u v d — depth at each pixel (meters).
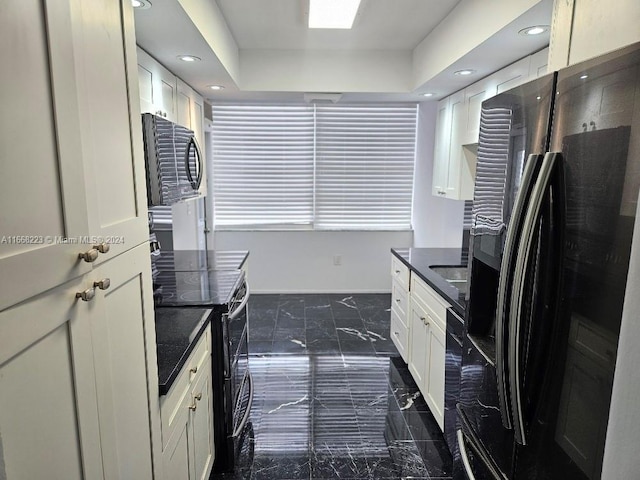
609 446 0.65
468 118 2.85
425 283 2.43
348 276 4.77
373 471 2.00
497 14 1.79
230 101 4.27
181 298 1.94
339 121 4.44
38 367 0.65
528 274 0.93
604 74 0.77
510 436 1.09
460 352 1.81
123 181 0.97
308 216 4.63
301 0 2.28
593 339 0.79
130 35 1.01
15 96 0.60
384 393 2.71
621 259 0.72
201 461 1.66
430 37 2.75
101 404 0.86
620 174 0.72
